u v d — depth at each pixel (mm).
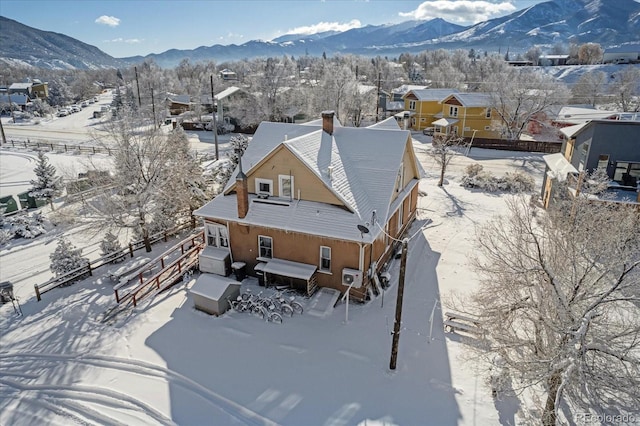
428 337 16344
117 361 15352
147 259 23609
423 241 25062
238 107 68250
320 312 17859
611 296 11594
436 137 43250
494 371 14000
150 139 24500
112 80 183125
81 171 41531
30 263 23984
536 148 51031
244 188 19281
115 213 24047
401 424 12477
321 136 21938
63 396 13984
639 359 10992
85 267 21594
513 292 12477
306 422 12586
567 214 16109
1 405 13742
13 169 44719
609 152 26875
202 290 18125
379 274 20516
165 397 13656
